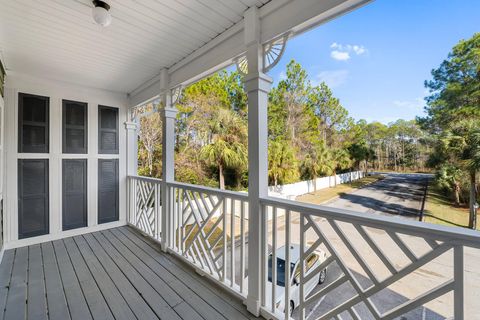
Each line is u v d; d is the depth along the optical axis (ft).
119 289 7.18
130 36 7.65
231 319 5.87
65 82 12.01
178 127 26.68
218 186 24.50
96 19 5.99
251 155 6.28
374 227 4.09
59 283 7.53
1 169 9.57
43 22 6.89
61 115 11.91
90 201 12.75
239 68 7.25
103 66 10.00
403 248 3.81
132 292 7.03
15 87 10.64
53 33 7.50
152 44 8.17
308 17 5.22
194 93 26.27
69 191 12.09
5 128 10.40
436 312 5.13
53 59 9.36
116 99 13.75
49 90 11.57
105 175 13.32
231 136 24.38
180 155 25.64
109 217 13.43
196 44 8.13
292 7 5.51
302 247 5.19
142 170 26.61
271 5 5.87
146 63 9.72
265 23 6.07
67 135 12.08
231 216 7.13
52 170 11.60
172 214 10.07
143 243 11.05
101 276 7.97
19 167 10.74
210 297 6.78
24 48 8.43
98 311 6.18
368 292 4.24
